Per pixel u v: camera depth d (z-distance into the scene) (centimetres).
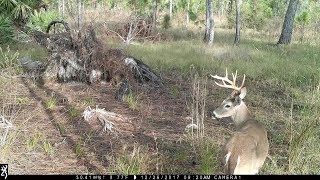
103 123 376
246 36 1162
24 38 728
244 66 636
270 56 741
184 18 1450
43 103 431
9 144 312
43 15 762
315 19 1306
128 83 479
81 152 317
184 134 356
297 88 531
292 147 320
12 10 755
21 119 381
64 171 293
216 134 364
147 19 1017
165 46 830
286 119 398
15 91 467
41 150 323
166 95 486
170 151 331
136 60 529
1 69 515
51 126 372
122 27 800
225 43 920
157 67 625
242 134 248
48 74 510
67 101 441
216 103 456
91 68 513
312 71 600
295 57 742
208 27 982
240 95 279
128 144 341
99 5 1081
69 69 509
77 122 383
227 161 234
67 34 525
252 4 1378
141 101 456
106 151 328
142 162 297
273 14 1483
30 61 566
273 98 491
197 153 325
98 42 523
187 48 806
